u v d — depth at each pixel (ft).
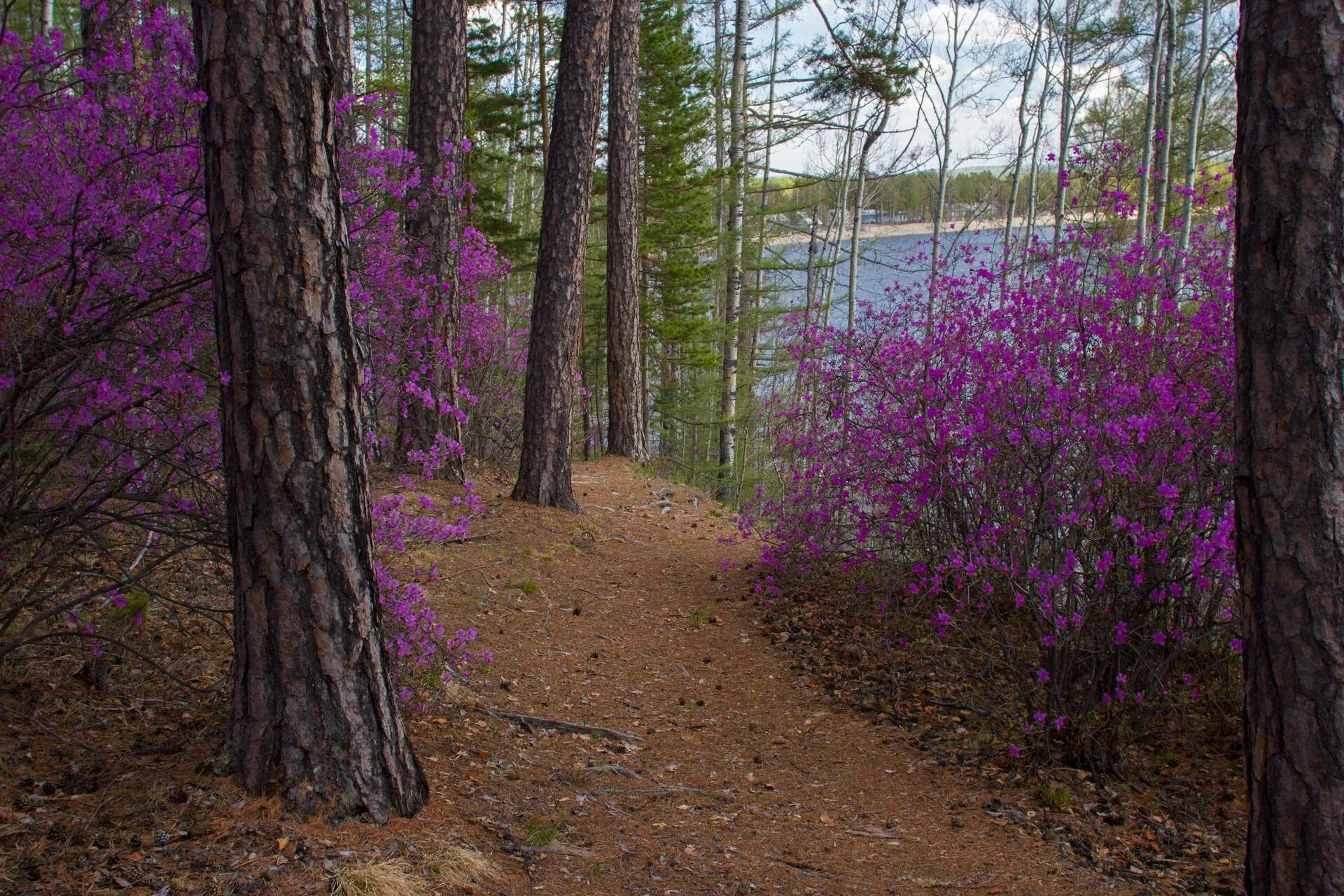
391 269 24.90
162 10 11.95
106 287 12.08
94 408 11.98
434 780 13.29
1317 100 8.42
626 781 15.26
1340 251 8.35
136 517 12.17
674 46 64.39
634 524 33.96
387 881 9.88
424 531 16.11
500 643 20.79
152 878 9.27
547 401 31.42
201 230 12.74
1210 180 20.04
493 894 10.56
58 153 11.67
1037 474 17.16
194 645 14.89
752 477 65.31
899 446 21.85
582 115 30.30
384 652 11.62
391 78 58.54
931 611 23.32
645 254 66.33
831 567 27.53
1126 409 16.65
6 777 10.62
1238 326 8.98
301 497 10.68
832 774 16.47
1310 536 8.33
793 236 108.68
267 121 10.24
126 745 11.89
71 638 13.53
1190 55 60.95
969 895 12.25
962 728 18.26
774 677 21.45
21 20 36.22
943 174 63.10
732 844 13.41
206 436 12.67
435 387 29.09
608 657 21.61
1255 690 8.75
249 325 10.43
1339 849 8.09
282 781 10.85
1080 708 16.29
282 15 10.28
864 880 12.59
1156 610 16.61
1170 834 14.08
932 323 23.49
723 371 68.23
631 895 11.41
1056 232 41.14
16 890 8.76
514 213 80.84
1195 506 15.76
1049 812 14.83
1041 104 60.13
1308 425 8.38
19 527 11.75
